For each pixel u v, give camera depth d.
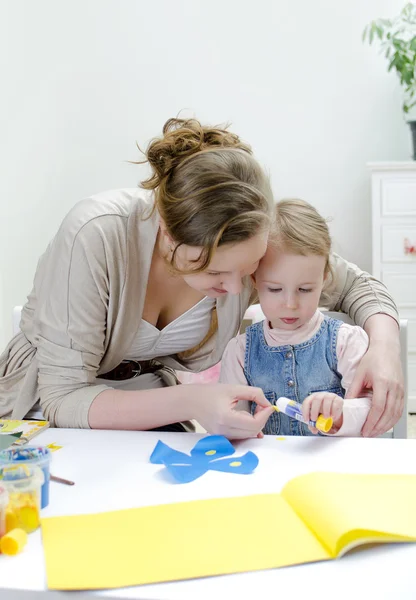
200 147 0.97
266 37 3.14
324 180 3.18
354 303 1.31
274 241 1.19
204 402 0.94
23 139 2.78
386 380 1.03
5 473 0.68
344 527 0.59
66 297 1.07
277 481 0.76
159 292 1.21
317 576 0.55
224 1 3.14
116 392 1.02
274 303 1.23
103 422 1.00
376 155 3.14
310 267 1.19
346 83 3.12
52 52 3.04
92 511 0.69
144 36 3.19
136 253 1.11
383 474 0.76
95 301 1.08
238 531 0.63
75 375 1.07
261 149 3.20
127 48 3.21
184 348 1.29
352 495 0.68
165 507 0.69
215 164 0.91
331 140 3.16
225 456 0.85
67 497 0.73
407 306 2.88
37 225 2.95
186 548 0.60
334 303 1.37
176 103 3.22
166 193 0.94
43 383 1.09
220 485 0.75
